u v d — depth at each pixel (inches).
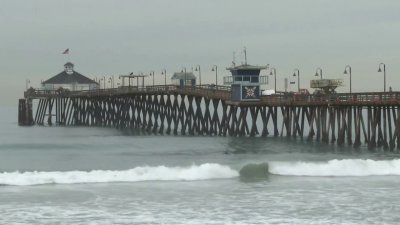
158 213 4244.6
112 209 4370.1
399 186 5285.4
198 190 5137.8
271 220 4045.3
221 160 7283.5
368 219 4062.5
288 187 5275.6
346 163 6210.6
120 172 5807.1
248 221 4020.7
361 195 4847.4
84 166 6909.5
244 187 5290.4
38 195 4886.8
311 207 4407.0
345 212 4249.5
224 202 4603.8
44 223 3976.4
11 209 4362.7
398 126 7805.1
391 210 4301.2
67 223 3978.8
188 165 6658.5
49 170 6491.1
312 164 6235.2
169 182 5580.7
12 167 6865.2
